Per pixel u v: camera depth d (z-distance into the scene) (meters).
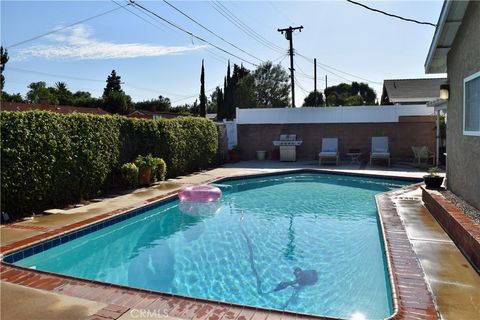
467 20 6.45
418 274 4.29
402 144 17.77
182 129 14.22
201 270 5.52
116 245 6.86
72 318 3.42
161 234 7.41
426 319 3.29
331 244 6.58
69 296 3.91
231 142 19.95
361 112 18.23
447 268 4.49
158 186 11.49
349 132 18.47
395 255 4.93
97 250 6.65
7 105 29.52
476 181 6.10
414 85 25.72
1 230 6.51
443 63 9.00
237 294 4.69
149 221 8.35
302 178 14.16
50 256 6.07
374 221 8.08
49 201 8.19
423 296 3.74
